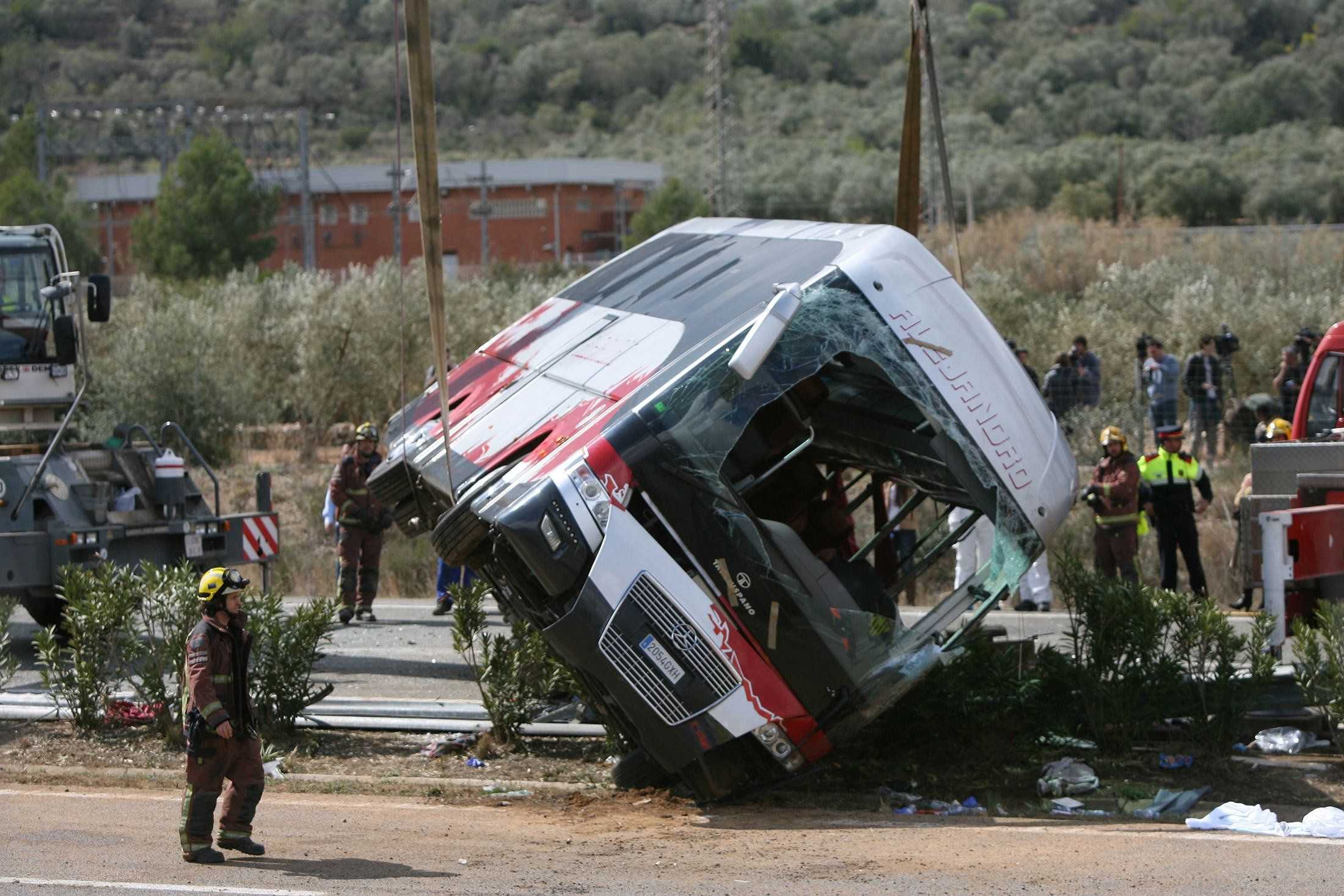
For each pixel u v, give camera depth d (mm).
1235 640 15625
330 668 20797
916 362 13344
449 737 16828
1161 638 15812
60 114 122812
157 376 42688
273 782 15070
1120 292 52844
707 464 12922
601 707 14250
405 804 14102
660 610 12742
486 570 15203
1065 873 10898
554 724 16969
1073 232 69875
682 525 12875
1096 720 15703
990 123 180375
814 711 13102
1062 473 13773
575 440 13156
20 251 23656
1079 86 190375
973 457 13406
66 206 103562
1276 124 169250
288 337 47812
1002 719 15688
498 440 14828
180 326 44219
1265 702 16594
